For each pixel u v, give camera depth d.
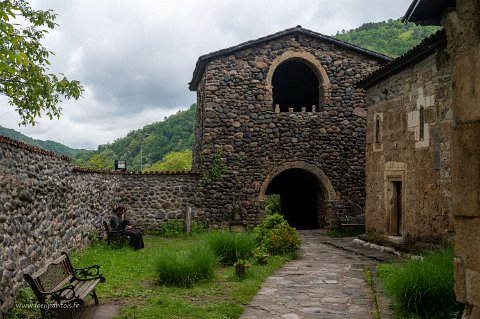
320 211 17.88
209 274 7.75
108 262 9.20
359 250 11.22
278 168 16.84
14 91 8.34
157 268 7.50
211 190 16.33
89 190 11.56
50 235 8.14
